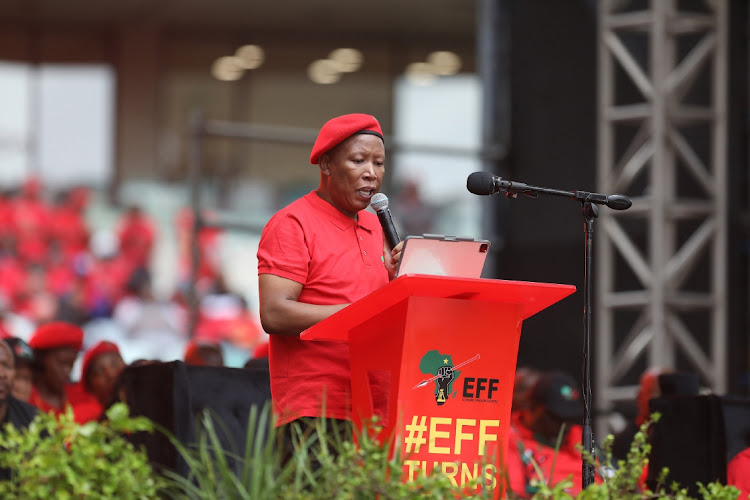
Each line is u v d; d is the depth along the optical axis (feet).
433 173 119.03
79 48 131.54
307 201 23.59
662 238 56.18
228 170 128.57
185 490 21.67
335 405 22.61
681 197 59.57
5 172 128.36
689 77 56.90
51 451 19.92
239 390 28.22
